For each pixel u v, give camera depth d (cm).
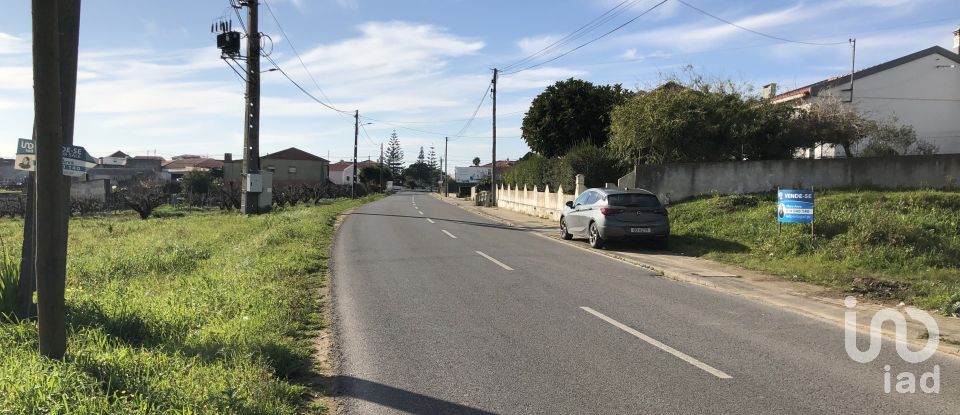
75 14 549
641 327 685
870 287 909
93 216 3231
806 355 578
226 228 1923
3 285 579
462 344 612
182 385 428
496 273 1077
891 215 1227
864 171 1688
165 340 558
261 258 1170
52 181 451
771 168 1772
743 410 438
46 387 385
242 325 621
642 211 1443
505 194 3762
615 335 648
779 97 2994
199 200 4319
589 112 3403
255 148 2658
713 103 2023
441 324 696
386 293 884
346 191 6731
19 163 576
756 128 1980
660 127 2012
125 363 461
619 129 2148
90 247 1454
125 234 1836
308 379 505
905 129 2575
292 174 7975
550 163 2888
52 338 455
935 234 1145
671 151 2102
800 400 459
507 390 480
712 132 2016
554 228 2214
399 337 638
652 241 1448
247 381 450
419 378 509
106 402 374
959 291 809
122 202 3700
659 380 504
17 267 605
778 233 1291
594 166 2416
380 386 489
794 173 1748
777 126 2061
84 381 405
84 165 542
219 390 420
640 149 2175
